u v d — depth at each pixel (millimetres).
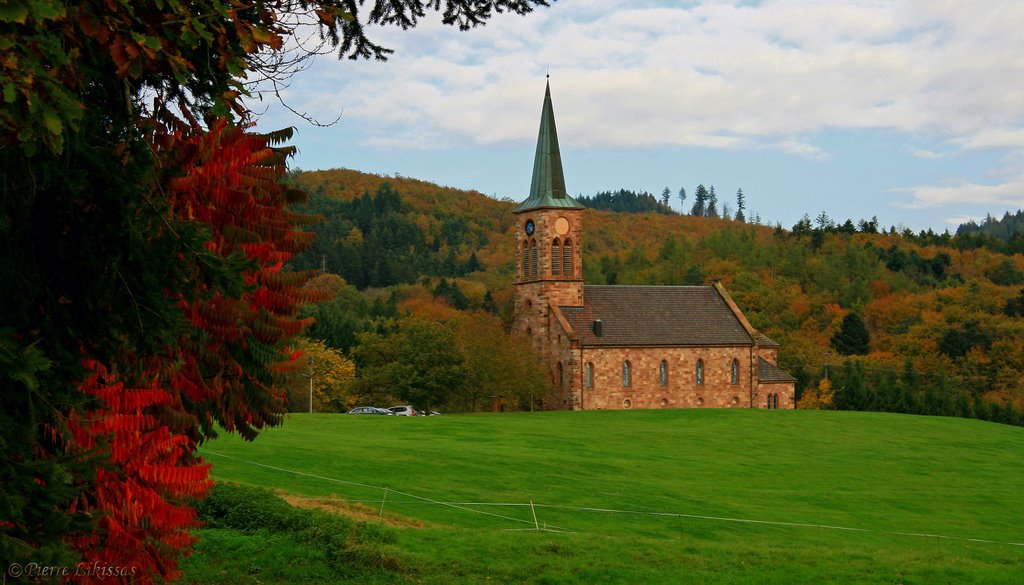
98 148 9914
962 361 149875
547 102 109000
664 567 28094
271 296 11820
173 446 11227
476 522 38438
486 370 99125
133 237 9688
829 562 29781
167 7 10422
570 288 108188
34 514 8984
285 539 26094
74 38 9641
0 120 8578
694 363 108562
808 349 155375
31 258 9578
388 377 100500
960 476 66062
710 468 62719
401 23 16672
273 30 11992
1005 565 32062
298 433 62562
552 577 25938
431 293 194875
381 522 33500
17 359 8742
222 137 11859
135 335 9922
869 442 79625
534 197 109375
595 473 55906
